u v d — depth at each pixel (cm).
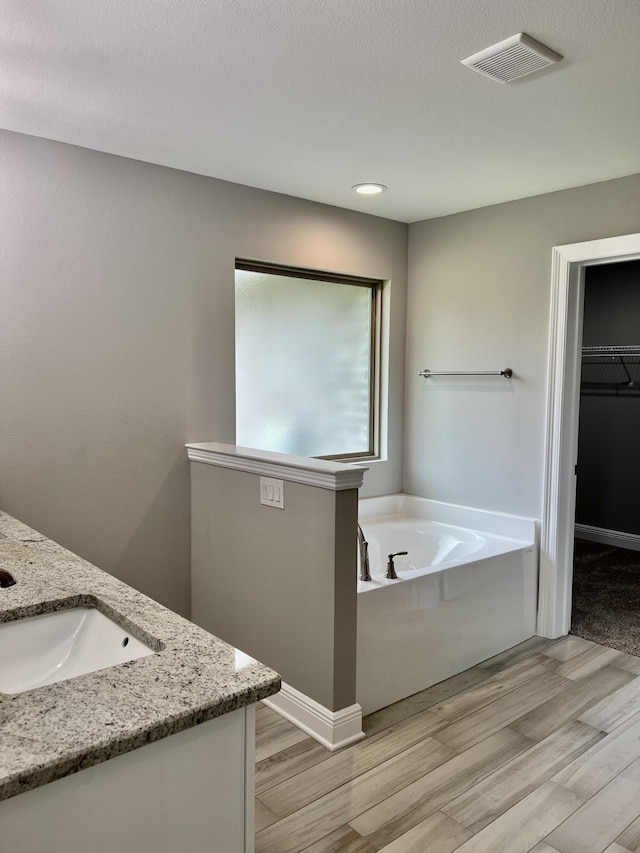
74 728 89
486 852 182
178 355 301
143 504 295
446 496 386
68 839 86
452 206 357
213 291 311
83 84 206
